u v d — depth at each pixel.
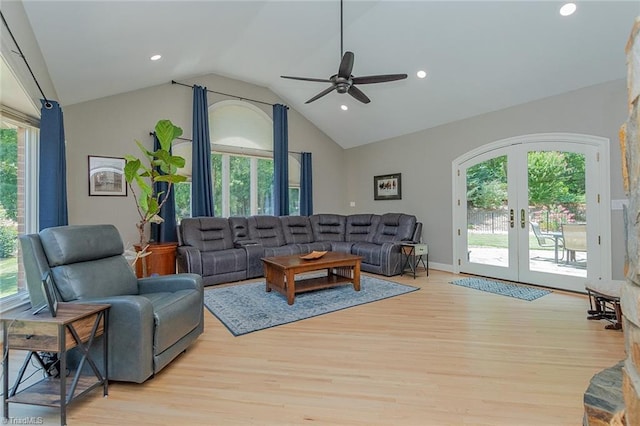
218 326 3.00
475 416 1.67
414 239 5.40
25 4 2.33
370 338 2.69
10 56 2.19
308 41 4.38
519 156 4.55
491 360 2.28
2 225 2.86
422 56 4.26
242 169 6.09
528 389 1.92
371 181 6.91
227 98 5.80
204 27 3.60
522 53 3.75
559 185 4.17
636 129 0.96
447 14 3.55
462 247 5.31
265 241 5.63
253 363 2.27
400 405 1.77
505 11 3.33
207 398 1.85
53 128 2.89
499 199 4.81
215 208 5.74
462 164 5.27
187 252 4.46
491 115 4.84
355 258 4.16
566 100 4.05
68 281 2.08
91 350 1.94
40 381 1.89
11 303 2.80
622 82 3.61
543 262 4.36
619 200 3.66
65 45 2.92
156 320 2.04
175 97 5.27
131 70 4.07
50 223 2.85
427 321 3.09
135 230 4.83
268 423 1.64
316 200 7.12
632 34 0.99
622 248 3.66
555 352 2.40
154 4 2.78
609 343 2.54
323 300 3.79
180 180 3.79
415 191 6.01
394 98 5.35
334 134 7.16
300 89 6.00
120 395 1.89
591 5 3.03
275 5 3.51
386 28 3.96
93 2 2.46
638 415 0.96
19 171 3.03
